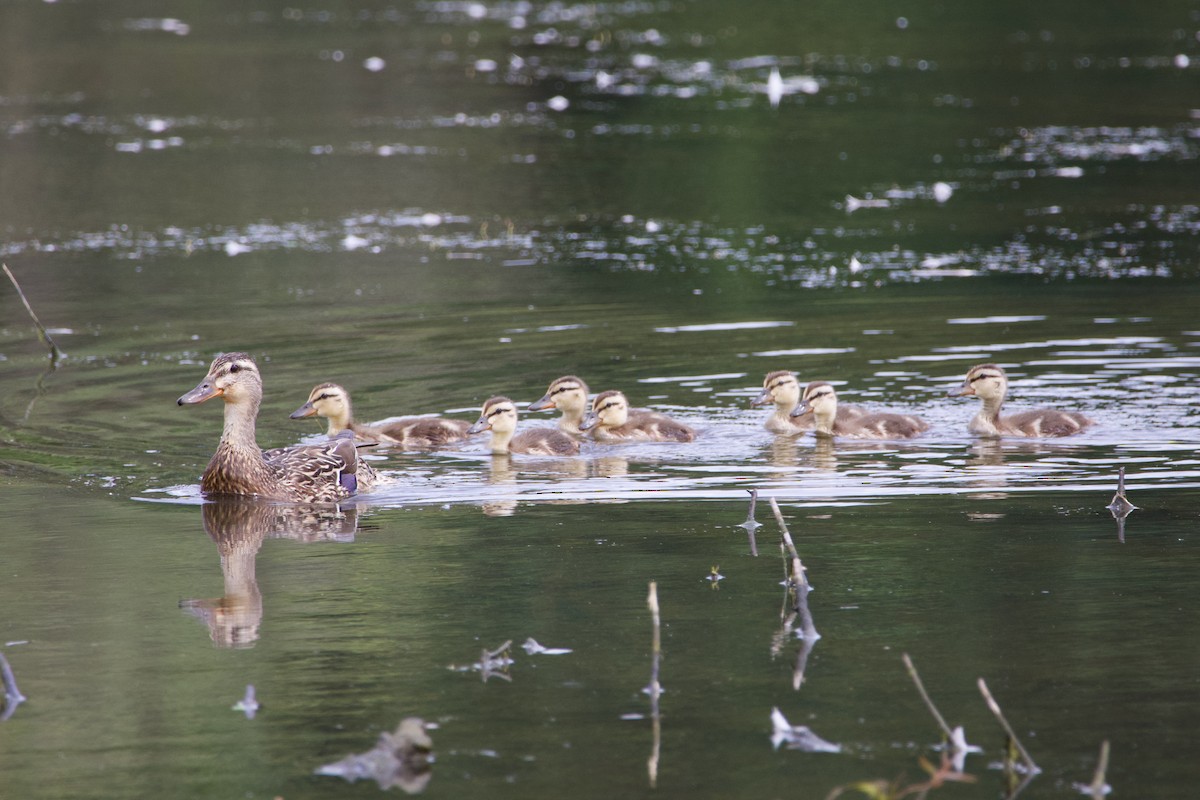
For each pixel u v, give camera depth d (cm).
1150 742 891
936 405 1770
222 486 1466
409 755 880
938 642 1044
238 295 2367
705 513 1385
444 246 2725
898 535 1296
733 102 4197
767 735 908
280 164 3428
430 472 1591
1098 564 1202
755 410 1792
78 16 5588
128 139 3694
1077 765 866
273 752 894
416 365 1970
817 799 826
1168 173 3294
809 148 3609
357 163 3444
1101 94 4222
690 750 888
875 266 2539
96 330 2158
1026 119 3909
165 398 1822
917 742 898
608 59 4884
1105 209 2964
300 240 2767
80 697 974
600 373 1925
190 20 5603
